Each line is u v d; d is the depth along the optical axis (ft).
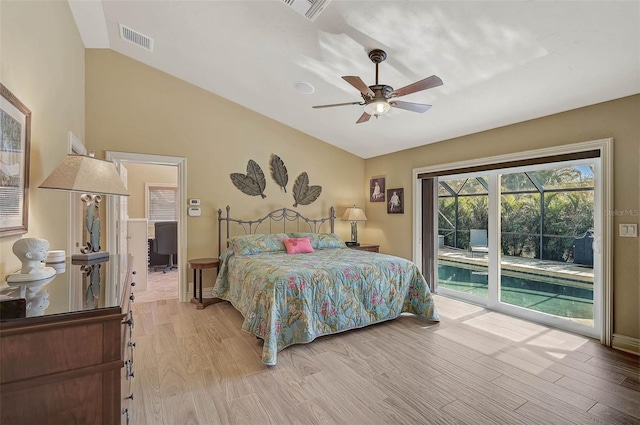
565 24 6.88
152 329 10.49
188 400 6.57
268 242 13.83
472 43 8.00
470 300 13.75
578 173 10.35
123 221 14.19
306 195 16.93
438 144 14.62
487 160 12.50
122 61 12.35
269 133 15.78
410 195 16.03
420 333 10.27
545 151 10.68
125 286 4.53
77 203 9.78
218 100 14.39
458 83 9.84
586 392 6.91
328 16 8.01
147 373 7.64
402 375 7.63
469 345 9.36
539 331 10.43
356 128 15.06
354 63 9.75
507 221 12.41
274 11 8.34
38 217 6.38
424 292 11.49
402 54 8.87
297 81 11.81
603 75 8.22
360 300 10.42
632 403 6.51
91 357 3.39
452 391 6.96
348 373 7.72
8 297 3.78
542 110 10.42
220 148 14.46
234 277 12.04
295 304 9.15
